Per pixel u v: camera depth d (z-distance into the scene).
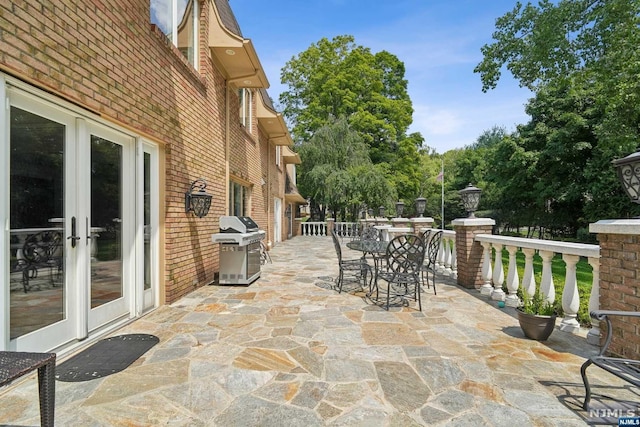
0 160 2.41
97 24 3.24
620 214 14.88
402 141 24.89
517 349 3.19
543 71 10.02
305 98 25.92
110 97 3.43
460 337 3.51
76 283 3.22
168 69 4.75
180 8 5.55
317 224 22.08
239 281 6.07
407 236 5.58
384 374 2.69
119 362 2.90
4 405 2.22
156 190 4.69
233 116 8.38
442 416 2.12
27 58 2.47
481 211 27.83
